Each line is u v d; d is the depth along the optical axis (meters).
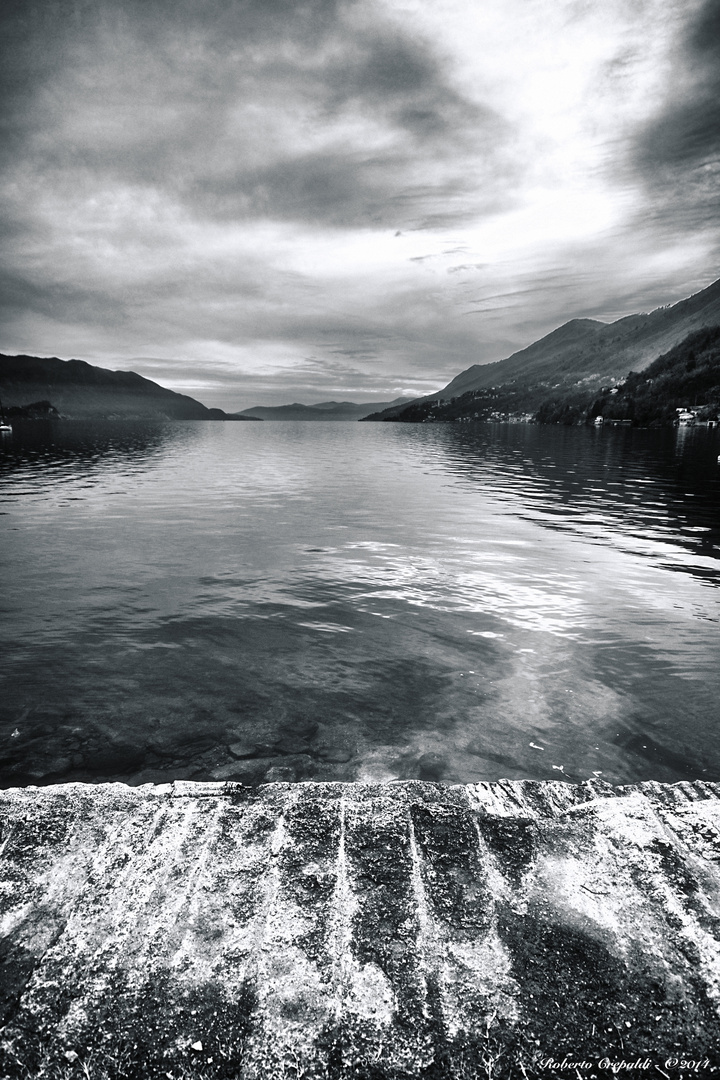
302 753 5.29
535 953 2.53
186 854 3.20
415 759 5.19
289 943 2.58
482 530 16.80
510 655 7.64
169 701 6.32
